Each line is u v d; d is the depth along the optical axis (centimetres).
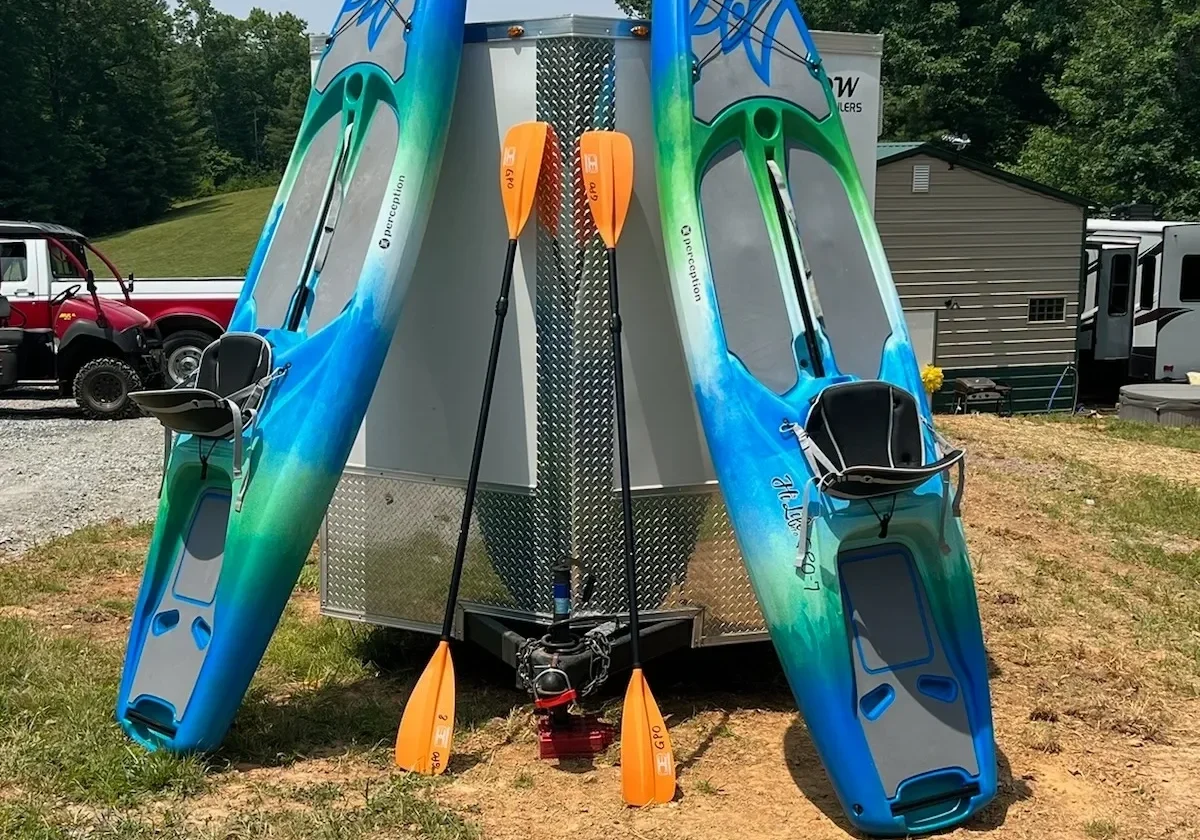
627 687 429
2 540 739
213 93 10338
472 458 424
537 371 441
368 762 405
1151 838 369
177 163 6856
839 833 359
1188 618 610
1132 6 2684
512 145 427
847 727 352
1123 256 1753
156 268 4194
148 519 802
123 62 6644
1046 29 3675
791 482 371
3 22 5762
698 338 401
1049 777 412
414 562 472
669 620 452
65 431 1246
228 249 4812
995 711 475
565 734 410
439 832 350
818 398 379
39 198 5859
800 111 440
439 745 399
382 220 417
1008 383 1512
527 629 457
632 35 440
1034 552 757
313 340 413
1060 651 553
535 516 444
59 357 1345
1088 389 1852
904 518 367
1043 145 2872
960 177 1449
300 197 466
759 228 421
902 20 3778
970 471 1050
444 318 457
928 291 1459
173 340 1427
